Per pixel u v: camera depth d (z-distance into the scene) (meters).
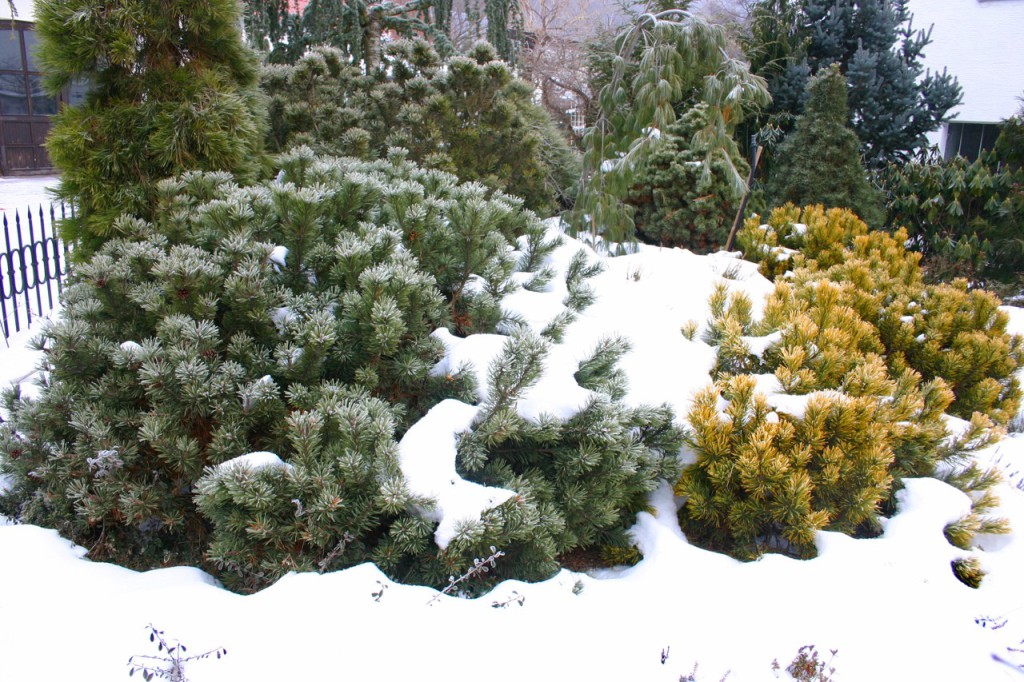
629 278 5.51
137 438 2.72
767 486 2.91
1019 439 4.31
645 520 3.12
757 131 9.75
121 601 2.27
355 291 2.94
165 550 2.80
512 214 4.29
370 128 6.49
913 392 3.55
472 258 3.47
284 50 8.71
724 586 2.69
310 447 2.47
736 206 7.32
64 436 2.87
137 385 2.77
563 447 2.93
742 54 9.39
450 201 3.56
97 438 2.59
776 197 8.49
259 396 2.59
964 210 8.19
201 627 2.20
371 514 2.50
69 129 4.38
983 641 2.48
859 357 3.62
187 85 4.54
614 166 6.40
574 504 2.85
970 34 12.86
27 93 14.32
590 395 2.94
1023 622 2.64
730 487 3.04
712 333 4.04
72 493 2.57
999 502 3.27
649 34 6.55
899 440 3.38
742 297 4.13
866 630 2.49
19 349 4.84
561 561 3.05
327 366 2.96
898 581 2.73
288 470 2.47
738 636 2.44
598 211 6.37
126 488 2.62
